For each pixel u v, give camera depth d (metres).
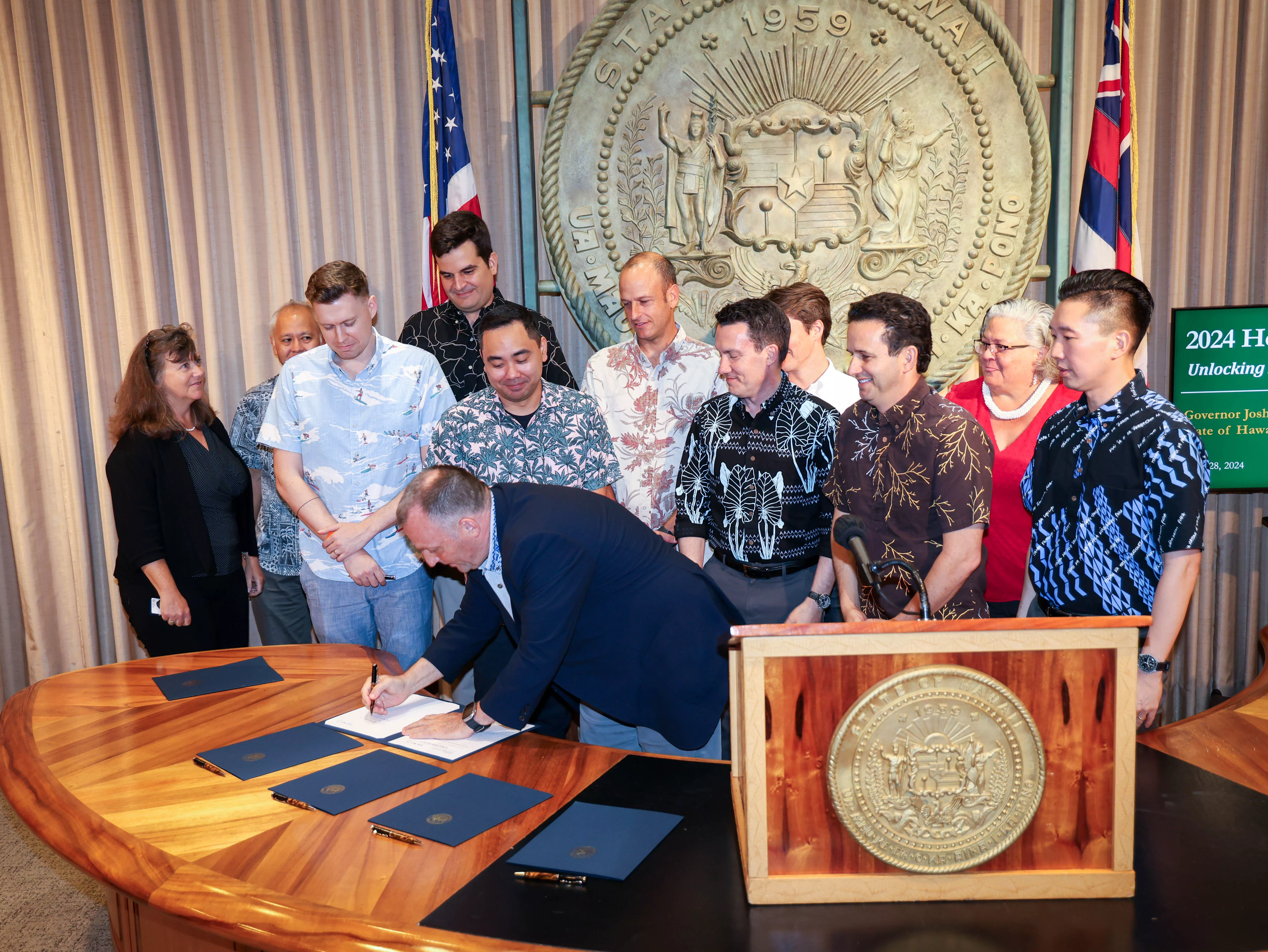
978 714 1.20
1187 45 3.40
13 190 3.58
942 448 1.91
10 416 3.64
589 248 3.45
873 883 1.20
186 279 3.62
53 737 1.75
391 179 3.57
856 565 2.10
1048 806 1.21
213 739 1.74
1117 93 3.22
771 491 2.34
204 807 1.47
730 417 2.38
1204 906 1.17
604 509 1.89
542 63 3.51
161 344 2.78
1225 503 3.65
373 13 3.49
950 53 3.30
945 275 3.41
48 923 2.46
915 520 1.98
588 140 3.40
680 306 3.48
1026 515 2.53
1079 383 1.82
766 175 3.40
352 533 2.49
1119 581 1.83
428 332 2.96
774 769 1.21
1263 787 1.46
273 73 3.51
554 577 1.72
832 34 3.31
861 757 1.20
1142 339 1.81
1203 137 3.48
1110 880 1.19
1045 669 1.19
